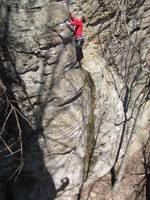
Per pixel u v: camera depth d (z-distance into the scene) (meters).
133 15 12.22
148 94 14.17
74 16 10.65
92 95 11.72
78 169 11.92
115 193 13.65
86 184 13.03
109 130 12.79
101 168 13.16
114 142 13.22
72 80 10.33
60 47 9.71
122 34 12.23
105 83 12.12
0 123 9.76
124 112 13.25
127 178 14.20
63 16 9.41
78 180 12.15
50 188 11.52
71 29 9.77
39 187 11.25
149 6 12.52
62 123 10.66
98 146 12.67
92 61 11.59
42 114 10.26
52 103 10.25
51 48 9.56
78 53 10.37
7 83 9.51
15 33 8.98
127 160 14.26
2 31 8.87
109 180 13.60
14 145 10.17
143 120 14.44
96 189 13.26
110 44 12.12
